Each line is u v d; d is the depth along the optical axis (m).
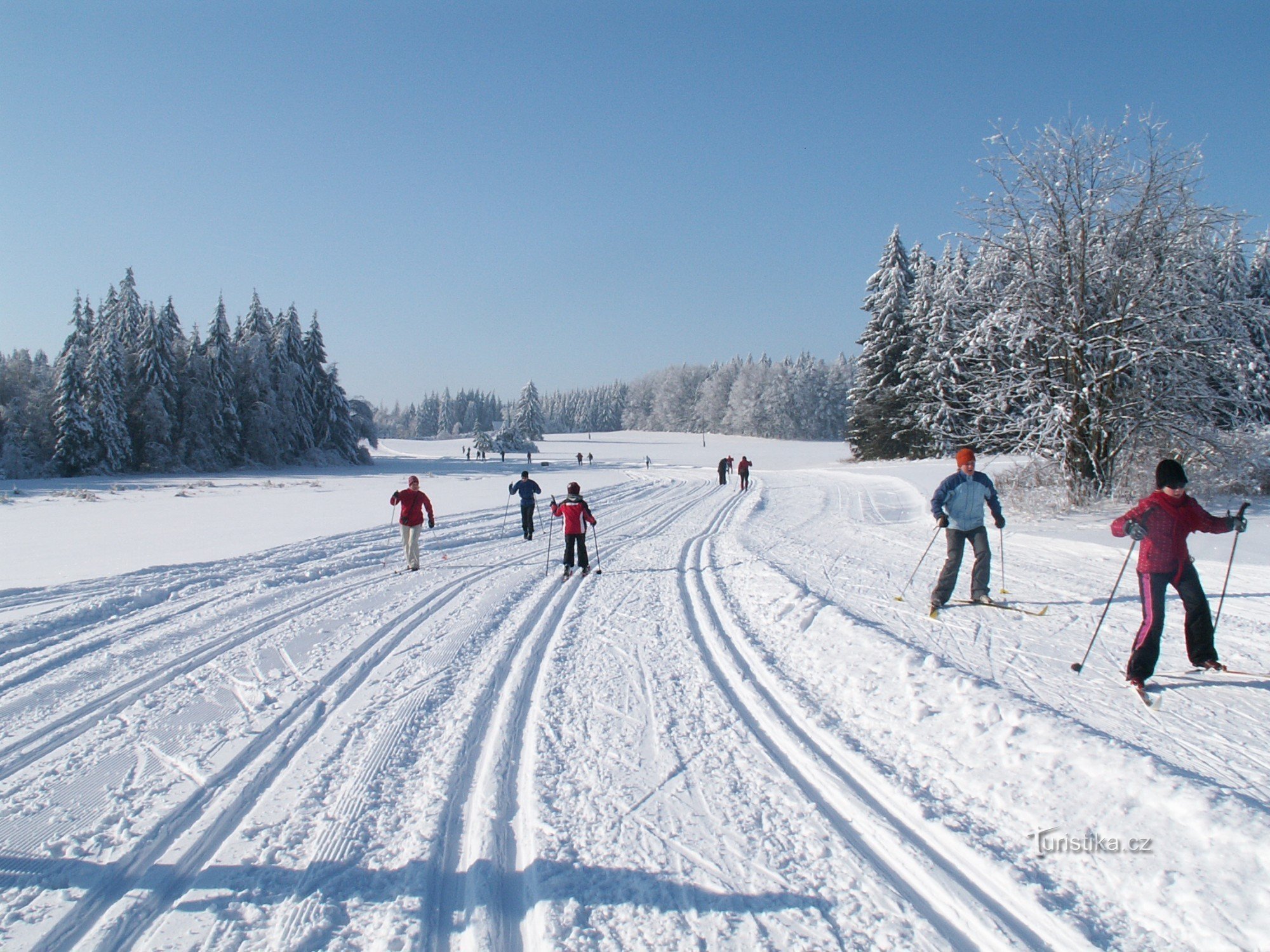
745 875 3.06
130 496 29.58
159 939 2.70
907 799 3.62
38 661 6.28
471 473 52.34
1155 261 14.56
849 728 4.56
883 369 48.88
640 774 4.00
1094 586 8.46
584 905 2.86
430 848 3.30
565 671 5.87
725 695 5.25
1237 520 5.08
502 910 2.86
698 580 9.89
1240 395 14.71
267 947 2.65
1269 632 6.33
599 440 127.25
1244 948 2.46
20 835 3.44
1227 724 4.35
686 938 2.66
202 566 10.99
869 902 2.88
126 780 4.02
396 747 4.41
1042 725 3.96
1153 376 14.69
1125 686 5.04
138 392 53.47
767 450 84.88
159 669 6.06
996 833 3.31
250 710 5.09
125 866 3.19
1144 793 3.27
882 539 13.49
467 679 5.71
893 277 49.06
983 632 6.54
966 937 2.65
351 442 69.19
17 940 2.69
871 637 5.80
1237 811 3.00
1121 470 15.43
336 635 7.13
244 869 3.16
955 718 4.32
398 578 10.45
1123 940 2.59
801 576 9.55
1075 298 15.06
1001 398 16.19
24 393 53.12
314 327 68.69
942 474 32.56
